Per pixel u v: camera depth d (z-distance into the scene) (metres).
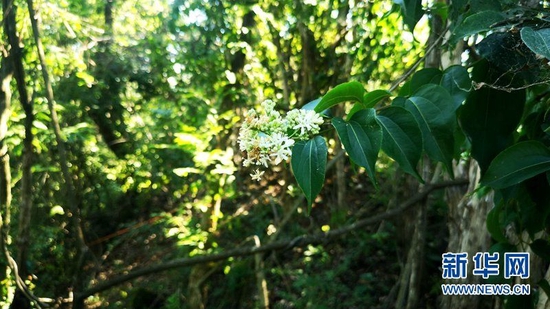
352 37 4.35
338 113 3.40
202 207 4.11
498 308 2.46
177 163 5.16
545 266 1.94
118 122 5.40
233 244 4.67
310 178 0.93
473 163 2.84
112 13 4.63
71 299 3.66
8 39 2.74
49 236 4.46
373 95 1.07
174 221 4.34
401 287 3.65
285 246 3.62
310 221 5.20
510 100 1.14
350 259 4.50
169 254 5.04
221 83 3.93
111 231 5.67
